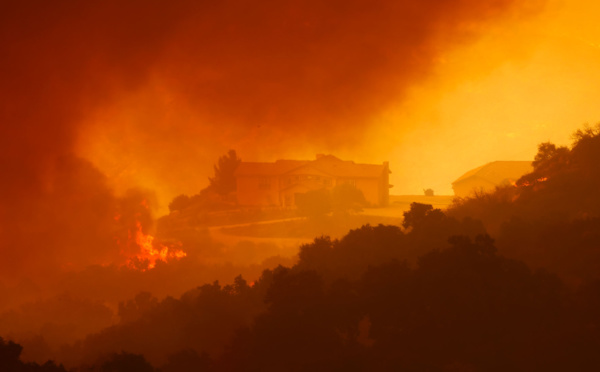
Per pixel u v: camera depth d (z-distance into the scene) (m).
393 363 22.05
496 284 23.25
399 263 26.23
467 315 22.73
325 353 23.97
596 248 27.16
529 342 21.47
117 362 24.45
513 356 21.14
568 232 29.38
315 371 22.41
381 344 23.61
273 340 24.64
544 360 20.47
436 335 22.73
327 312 24.75
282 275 26.47
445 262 24.61
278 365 23.73
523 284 23.14
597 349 20.33
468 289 23.33
